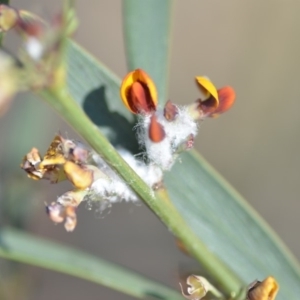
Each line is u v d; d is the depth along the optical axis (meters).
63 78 0.37
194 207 0.44
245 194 0.78
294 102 0.77
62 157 0.39
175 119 0.40
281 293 0.44
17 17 0.37
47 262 0.45
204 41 0.86
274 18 0.79
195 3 0.87
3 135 0.66
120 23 0.90
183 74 0.87
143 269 0.79
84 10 0.90
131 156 0.41
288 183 0.78
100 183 0.39
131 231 0.80
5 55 0.36
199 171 0.44
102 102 0.43
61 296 0.78
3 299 0.52
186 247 0.41
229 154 0.78
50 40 0.37
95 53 0.89
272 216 0.78
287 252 0.44
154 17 0.43
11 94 0.36
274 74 0.78
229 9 0.85
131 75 0.39
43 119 0.54
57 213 0.39
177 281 0.43
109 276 0.45
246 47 0.80
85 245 0.79
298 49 0.77
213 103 0.40
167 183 0.44
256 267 0.44
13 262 0.52
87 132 0.38
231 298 0.41
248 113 0.78
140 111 0.40
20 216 0.52
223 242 0.44
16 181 0.52
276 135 0.77
